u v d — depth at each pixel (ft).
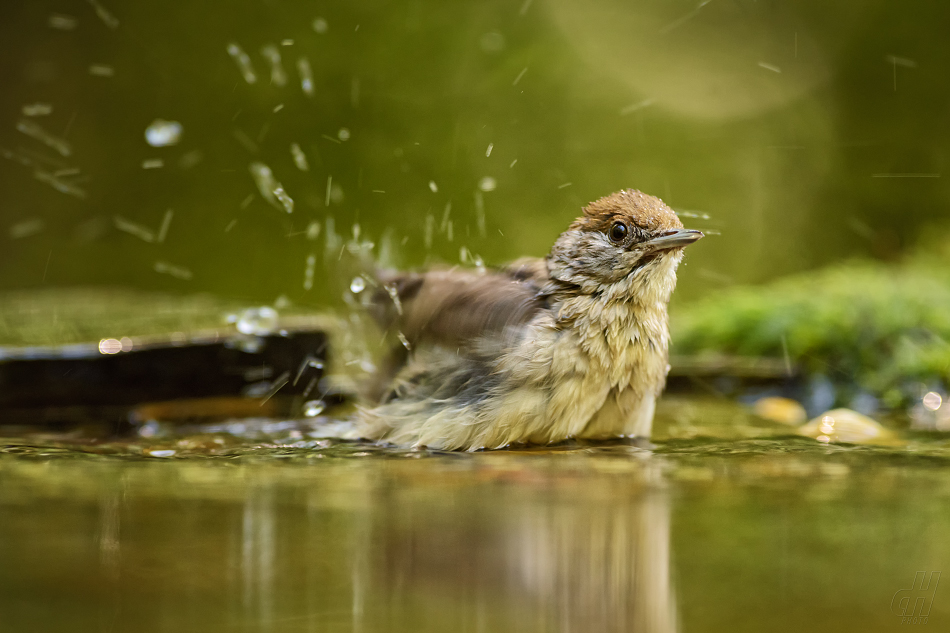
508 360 23.68
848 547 13.57
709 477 19.02
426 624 10.55
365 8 59.36
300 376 30.45
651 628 10.46
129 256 56.59
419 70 57.72
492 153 55.52
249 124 57.00
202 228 56.29
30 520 15.12
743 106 58.44
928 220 54.85
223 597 11.41
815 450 22.56
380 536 14.17
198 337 29.63
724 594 11.57
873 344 34.63
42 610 10.93
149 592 11.61
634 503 16.58
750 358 37.09
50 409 28.04
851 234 55.67
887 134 56.90
